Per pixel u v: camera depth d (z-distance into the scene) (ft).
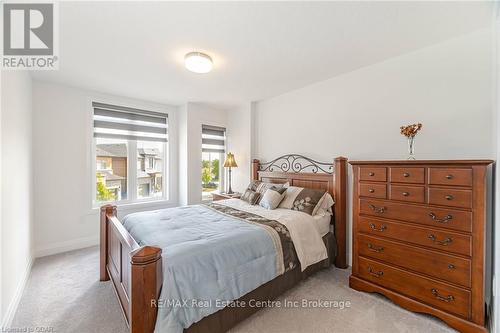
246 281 5.47
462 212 5.23
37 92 9.57
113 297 6.73
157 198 13.69
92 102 11.07
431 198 5.69
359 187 7.15
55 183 10.03
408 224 6.07
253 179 12.69
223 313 5.14
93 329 5.46
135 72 8.87
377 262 6.71
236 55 7.51
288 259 6.61
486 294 5.66
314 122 10.30
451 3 5.06
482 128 6.15
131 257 4.02
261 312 6.09
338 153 9.41
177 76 9.32
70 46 6.84
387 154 7.97
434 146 6.96
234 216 7.91
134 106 12.44
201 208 9.16
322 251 7.80
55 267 8.62
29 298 6.65
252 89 11.00
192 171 13.61
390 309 6.21
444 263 5.49
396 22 5.78
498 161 4.89
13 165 6.41
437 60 6.89
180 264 4.56
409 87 7.44
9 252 5.88
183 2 4.99
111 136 11.74
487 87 6.08
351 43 6.82
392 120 7.84
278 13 5.39
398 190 6.27
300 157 10.89
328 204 8.85
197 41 6.62
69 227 10.37
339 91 9.34
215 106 14.24
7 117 5.94
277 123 12.09
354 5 5.12
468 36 6.36
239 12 5.33
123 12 5.30
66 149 10.30
